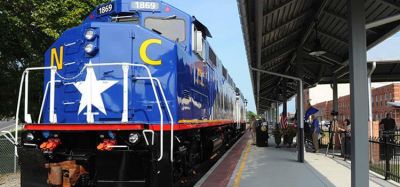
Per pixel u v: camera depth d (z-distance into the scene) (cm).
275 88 3725
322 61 1984
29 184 820
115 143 782
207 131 1432
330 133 1898
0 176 1486
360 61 752
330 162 1544
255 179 1164
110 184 752
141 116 858
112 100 852
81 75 870
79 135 838
